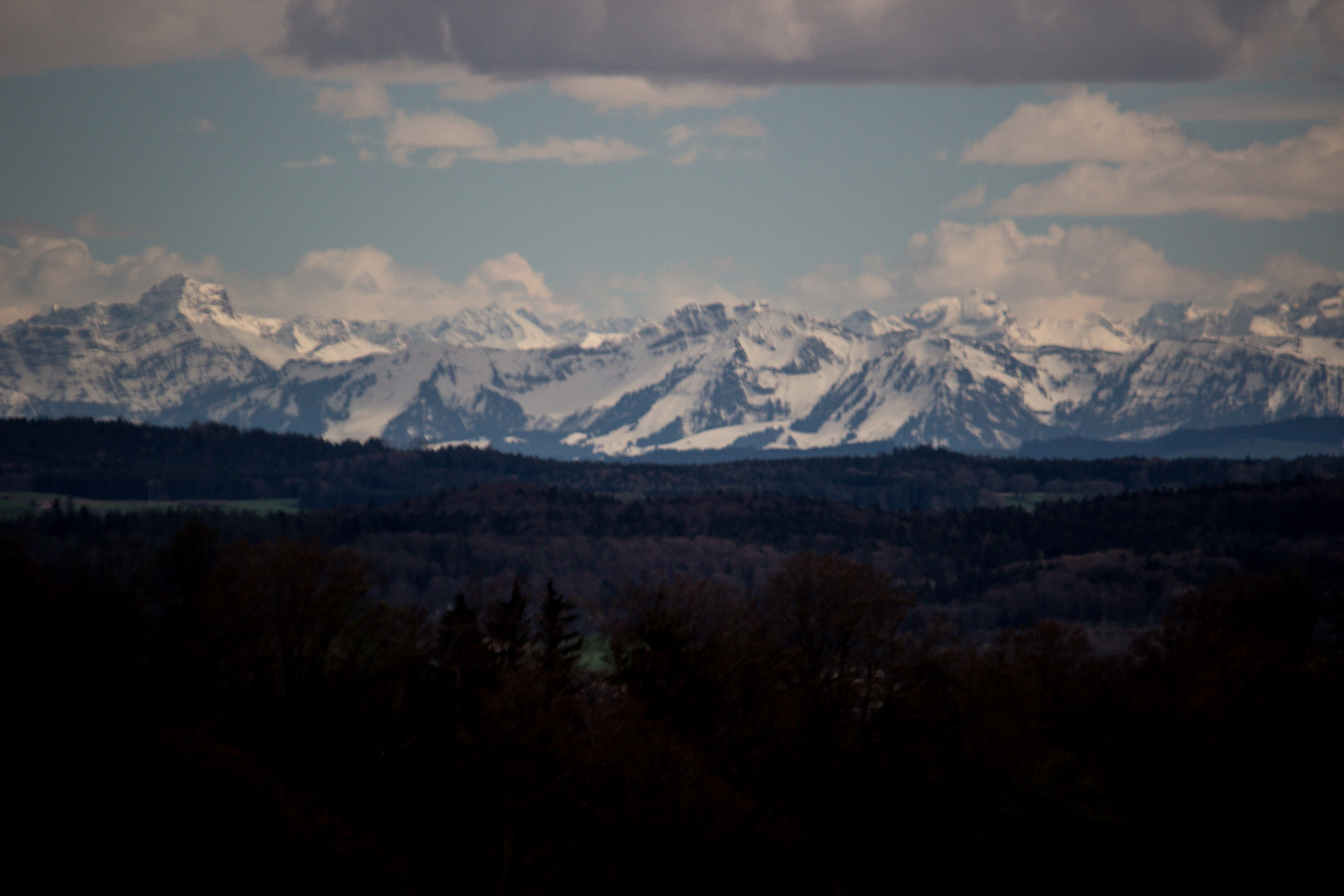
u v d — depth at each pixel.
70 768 188.62
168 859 175.50
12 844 164.12
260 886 178.62
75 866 163.38
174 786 194.00
